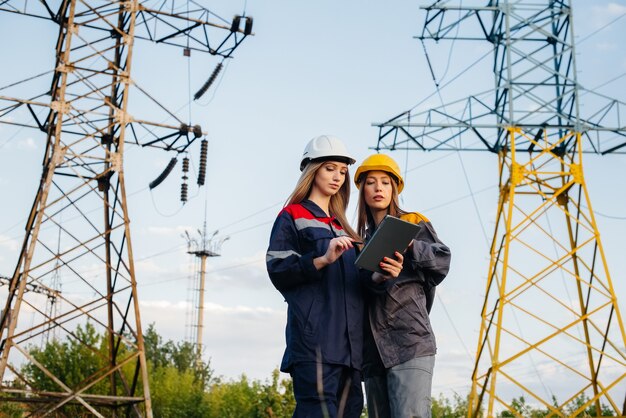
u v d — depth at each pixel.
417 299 5.00
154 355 58.03
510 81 23.50
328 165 5.11
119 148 17.36
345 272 4.82
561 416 17.45
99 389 33.78
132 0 18.91
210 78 20.47
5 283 15.96
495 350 18.58
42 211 15.89
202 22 20.38
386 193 5.38
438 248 5.03
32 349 34.59
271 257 4.80
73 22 17.98
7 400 15.50
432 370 4.93
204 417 36.62
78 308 15.95
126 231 16.69
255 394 36.44
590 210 21.20
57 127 17.02
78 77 17.72
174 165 20.39
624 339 19.00
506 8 24.14
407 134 24.12
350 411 4.66
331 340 4.60
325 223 5.00
